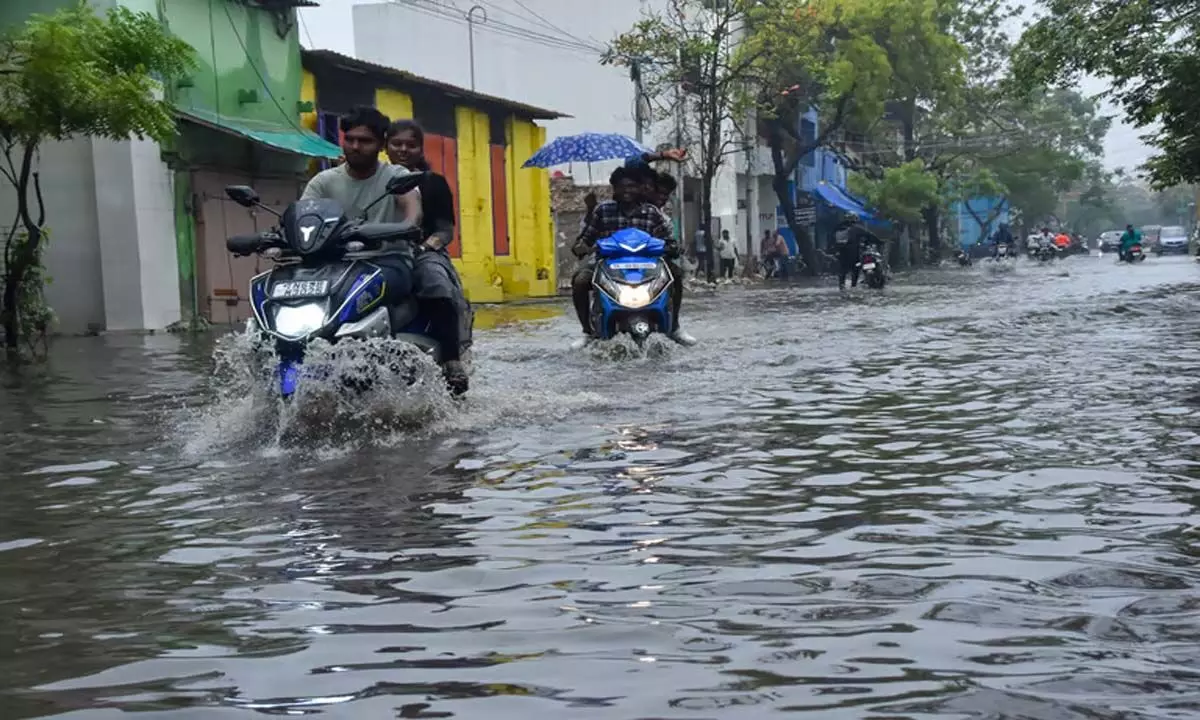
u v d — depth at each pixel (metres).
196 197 19.02
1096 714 2.53
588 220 11.49
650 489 4.99
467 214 28.73
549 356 10.88
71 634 3.27
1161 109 23.75
